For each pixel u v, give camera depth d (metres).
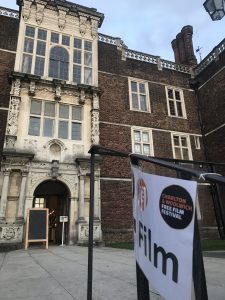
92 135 13.55
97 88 14.38
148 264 1.60
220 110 17.17
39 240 10.58
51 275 4.99
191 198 1.33
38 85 13.48
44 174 12.15
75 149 13.12
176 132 17.61
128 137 15.91
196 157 17.55
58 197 14.51
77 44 15.57
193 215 1.31
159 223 1.54
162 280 1.44
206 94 18.70
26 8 15.02
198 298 1.25
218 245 10.12
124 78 17.45
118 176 14.52
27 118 12.74
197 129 18.52
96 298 3.36
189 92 19.58
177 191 1.43
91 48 15.80
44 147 12.57
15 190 11.43
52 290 3.86
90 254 2.60
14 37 15.44
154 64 19.16
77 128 13.68
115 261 6.63
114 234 13.34
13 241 10.52
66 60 14.88
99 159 13.09
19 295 3.62
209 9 5.94
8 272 5.42
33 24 14.89
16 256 8.31
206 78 18.92
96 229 11.95
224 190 10.02
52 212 16.16
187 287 1.27
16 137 12.10
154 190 1.63
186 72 20.12
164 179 1.55
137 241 1.79
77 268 5.65
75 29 15.86
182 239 1.35
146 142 16.47
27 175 11.73
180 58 22.80
